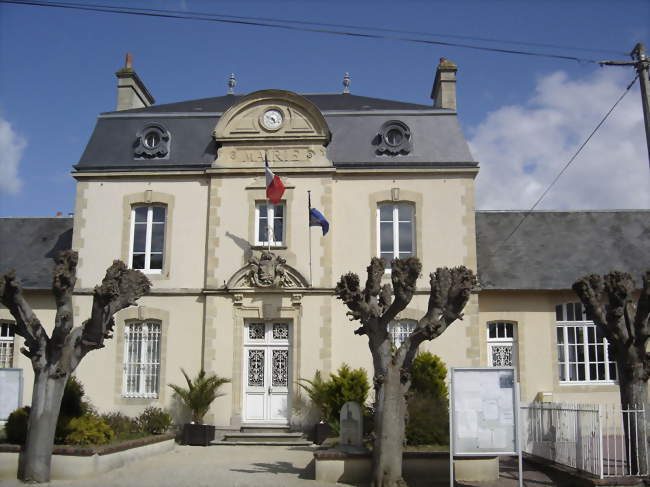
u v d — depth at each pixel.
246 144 19.81
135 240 19.89
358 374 17.66
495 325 20.08
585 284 13.02
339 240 19.34
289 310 18.86
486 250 20.89
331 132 20.22
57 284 12.38
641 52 13.46
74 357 12.58
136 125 20.81
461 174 19.59
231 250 19.28
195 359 18.92
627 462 12.23
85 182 20.08
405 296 12.01
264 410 18.70
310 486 11.94
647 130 13.12
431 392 17.05
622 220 21.83
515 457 15.25
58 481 12.32
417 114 20.59
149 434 16.55
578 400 19.48
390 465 11.66
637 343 12.42
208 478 12.64
